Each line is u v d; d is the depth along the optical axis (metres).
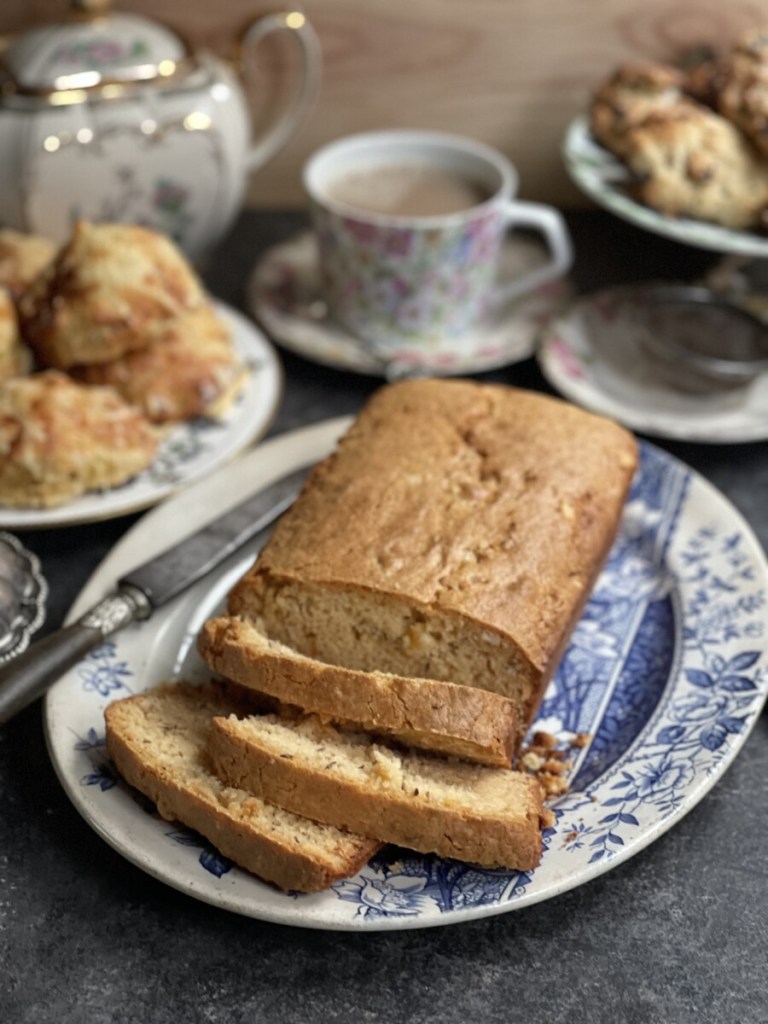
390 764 0.32
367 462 0.40
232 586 0.40
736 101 0.55
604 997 0.30
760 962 0.31
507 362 0.54
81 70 0.52
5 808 0.35
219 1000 0.30
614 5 0.61
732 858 0.34
